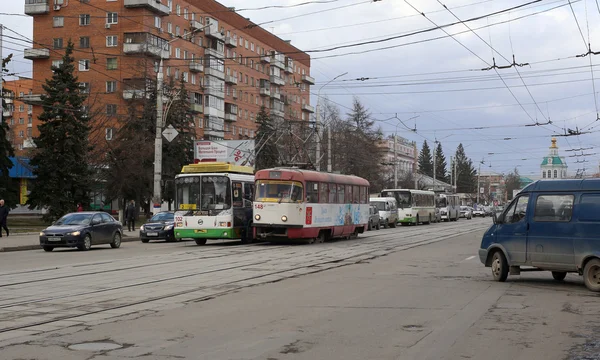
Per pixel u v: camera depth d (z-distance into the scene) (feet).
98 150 173.06
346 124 248.52
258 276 51.96
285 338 27.37
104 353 24.41
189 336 27.76
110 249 89.45
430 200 206.49
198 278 50.37
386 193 189.16
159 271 55.47
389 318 32.45
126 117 183.32
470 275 53.57
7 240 102.06
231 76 290.76
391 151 389.19
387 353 24.66
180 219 93.40
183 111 198.80
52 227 86.33
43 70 247.09
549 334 28.50
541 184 47.01
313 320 31.81
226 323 30.91
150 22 234.58
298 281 48.93
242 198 95.86
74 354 24.22
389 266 61.62
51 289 43.47
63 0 240.12
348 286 45.83
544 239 45.85
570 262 44.37
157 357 23.80
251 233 98.48
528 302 38.17
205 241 97.91
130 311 34.47
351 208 110.52
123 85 223.71
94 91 214.28
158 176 117.60
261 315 33.30
